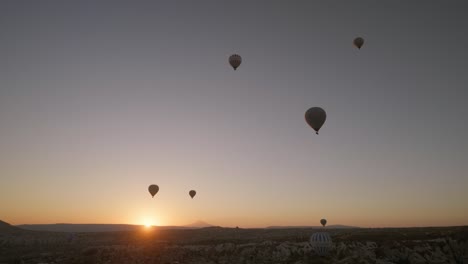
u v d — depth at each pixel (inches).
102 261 2060.8
